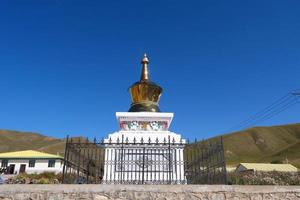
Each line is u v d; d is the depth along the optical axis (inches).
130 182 437.7
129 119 657.0
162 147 487.2
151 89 755.4
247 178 1045.8
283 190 386.0
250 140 5723.4
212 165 441.4
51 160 2148.1
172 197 373.1
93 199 368.8
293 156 4010.8
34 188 368.5
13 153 2210.9
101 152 482.0
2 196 362.6
